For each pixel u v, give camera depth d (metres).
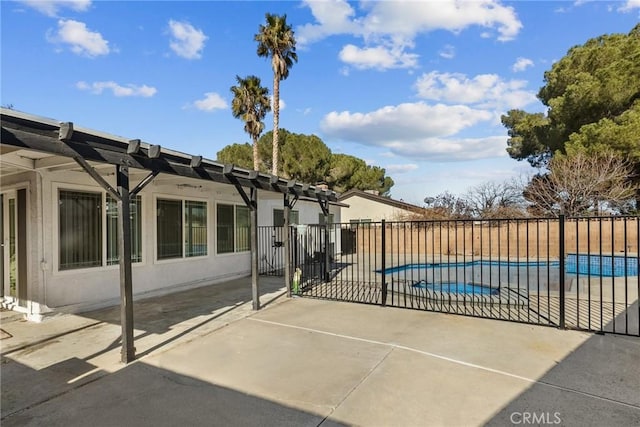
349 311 6.19
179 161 4.78
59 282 5.93
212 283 9.12
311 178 24.89
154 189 7.66
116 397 3.20
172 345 4.51
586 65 15.89
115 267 6.80
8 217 6.50
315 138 25.09
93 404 3.08
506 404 2.98
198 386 3.39
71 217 6.15
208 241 9.09
